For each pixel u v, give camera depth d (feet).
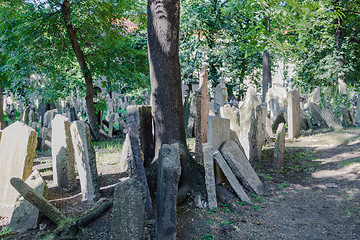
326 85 54.60
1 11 31.04
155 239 10.59
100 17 34.58
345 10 48.73
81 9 31.91
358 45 56.70
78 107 69.05
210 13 68.28
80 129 15.21
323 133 33.65
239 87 84.02
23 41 32.32
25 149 14.93
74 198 15.20
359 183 16.83
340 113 39.47
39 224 12.05
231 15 62.75
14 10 31.81
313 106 38.83
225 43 70.95
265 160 24.53
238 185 15.89
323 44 50.80
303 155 25.44
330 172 19.99
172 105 16.30
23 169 14.79
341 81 52.49
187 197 15.12
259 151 24.21
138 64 40.65
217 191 15.66
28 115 47.55
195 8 66.08
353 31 54.54
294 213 13.92
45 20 33.99
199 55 71.61
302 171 21.22
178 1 16.28
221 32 70.33
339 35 52.47
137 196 9.24
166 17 15.85
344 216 13.12
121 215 9.11
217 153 16.75
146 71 41.22
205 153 15.12
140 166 13.42
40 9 33.76
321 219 13.07
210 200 14.17
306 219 13.19
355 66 56.90
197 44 68.85
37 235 10.98
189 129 35.88
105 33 37.63
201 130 21.42
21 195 12.00
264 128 30.55
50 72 36.11
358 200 14.57
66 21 34.17
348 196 15.29
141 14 42.34
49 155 28.94
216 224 12.49
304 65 57.26
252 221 13.07
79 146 15.44
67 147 16.92
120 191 9.19
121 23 39.29
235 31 67.31
